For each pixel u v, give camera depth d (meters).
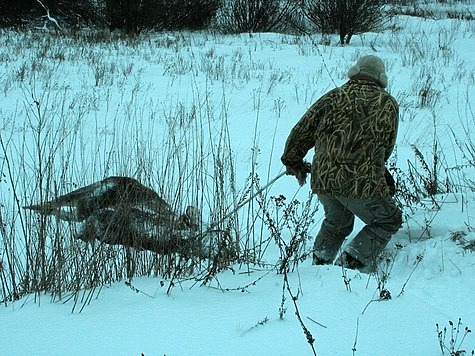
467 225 5.07
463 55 16.34
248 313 3.40
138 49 17.67
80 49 17.25
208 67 14.25
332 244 4.73
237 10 22.23
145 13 21.83
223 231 4.38
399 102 11.21
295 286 3.79
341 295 3.63
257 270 4.24
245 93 12.07
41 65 14.36
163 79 13.52
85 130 9.25
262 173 7.37
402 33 20.50
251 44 19.16
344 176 4.48
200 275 4.15
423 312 3.49
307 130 4.65
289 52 17.30
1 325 3.26
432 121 10.03
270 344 3.04
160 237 4.36
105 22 22.47
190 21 22.92
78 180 6.31
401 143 8.83
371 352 3.01
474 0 28.03
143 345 3.02
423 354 3.03
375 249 4.68
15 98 11.42
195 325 3.24
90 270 3.95
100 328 3.21
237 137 9.02
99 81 13.09
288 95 11.92
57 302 3.59
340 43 19.27
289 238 5.33
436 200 5.96
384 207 4.62
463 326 3.41
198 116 10.13
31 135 8.86
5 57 15.41
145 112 10.48
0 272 3.95
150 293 3.71
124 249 4.24
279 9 22.86
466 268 4.41
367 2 19.19
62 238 4.11
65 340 3.07
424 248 4.85
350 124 4.48
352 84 4.61
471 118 10.16
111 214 4.49
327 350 3.00
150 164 5.97
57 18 22.31
